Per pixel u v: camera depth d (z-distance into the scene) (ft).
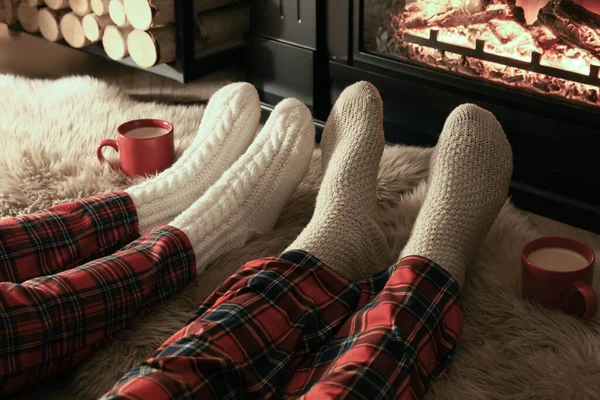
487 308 3.63
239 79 6.46
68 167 4.91
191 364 2.70
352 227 3.75
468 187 3.82
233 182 4.14
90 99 5.88
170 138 4.85
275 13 5.86
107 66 7.04
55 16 6.72
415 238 3.62
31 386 3.15
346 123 4.24
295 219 4.52
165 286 3.59
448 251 3.53
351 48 5.65
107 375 3.28
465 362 3.33
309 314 3.20
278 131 4.41
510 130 4.98
